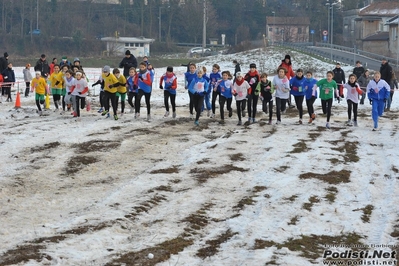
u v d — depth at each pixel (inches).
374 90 903.7
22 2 4370.1
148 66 1063.0
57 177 608.4
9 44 3951.8
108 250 406.9
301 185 573.6
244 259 395.5
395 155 713.6
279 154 698.8
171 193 549.0
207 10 4845.0
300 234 448.8
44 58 1395.2
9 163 663.1
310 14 5329.7
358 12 4675.2
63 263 378.6
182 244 422.3
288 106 1199.6
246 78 944.9
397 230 464.8
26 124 906.7
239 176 607.5
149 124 914.1
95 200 529.7
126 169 637.9
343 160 679.1
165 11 4987.7
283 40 4761.3
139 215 484.1
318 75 2682.1
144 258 392.5
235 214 491.2
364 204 528.1
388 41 3951.8
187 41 4963.1
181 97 1449.3
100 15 4874.5
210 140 791.7
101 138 788.0
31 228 451.2
